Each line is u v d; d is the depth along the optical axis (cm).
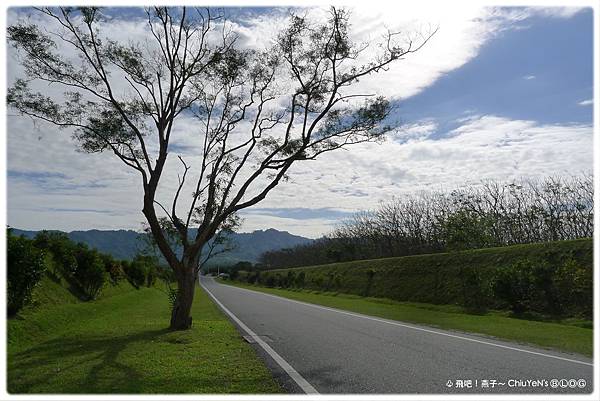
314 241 8525
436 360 919
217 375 761
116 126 1371
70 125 1341
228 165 1600
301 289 4866
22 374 750
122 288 2989
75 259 2092
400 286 3017
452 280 2555
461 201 3859
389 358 941
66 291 1917
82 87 1321
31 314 1316
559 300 1834
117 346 1017
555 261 2000
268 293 4259
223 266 13862
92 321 1584
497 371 823
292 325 1555
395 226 5047
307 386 711
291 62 1423
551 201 3362
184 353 947
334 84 1408
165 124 1350
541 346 1093
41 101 1284
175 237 1551
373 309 2298
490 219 3191
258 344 1118
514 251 2320
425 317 1856
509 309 2042
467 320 1717
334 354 984
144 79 1346
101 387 673
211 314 2022
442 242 3847
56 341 1093
